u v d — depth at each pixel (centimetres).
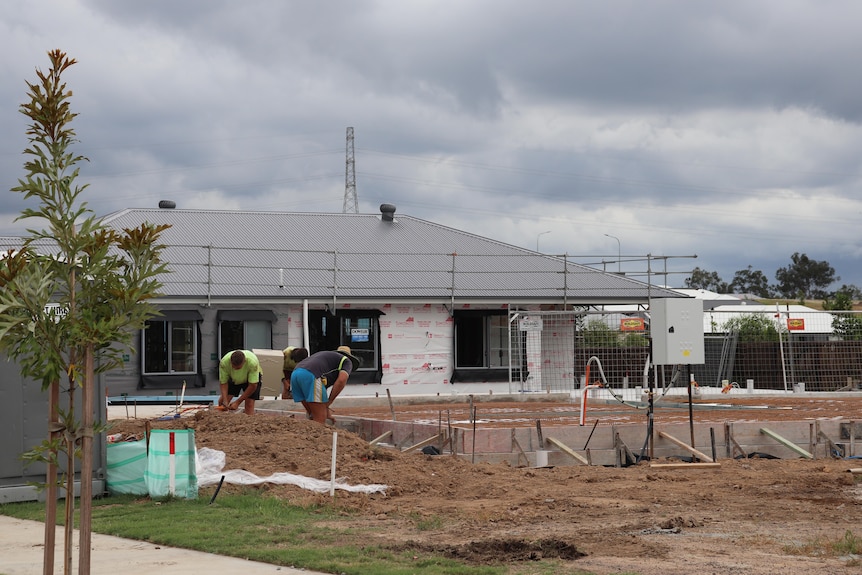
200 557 870
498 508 1159
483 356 3453
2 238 2627
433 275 3534
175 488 1193
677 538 975
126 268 611
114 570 812
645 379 2947
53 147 590
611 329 3294
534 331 3250
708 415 2250
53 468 600
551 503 1194
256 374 1884
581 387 3059
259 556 858
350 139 7656
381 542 927
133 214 3678
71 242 586
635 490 1325
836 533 1009
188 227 3625
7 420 1211
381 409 2595
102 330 571
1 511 1157
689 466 1576
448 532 996
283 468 1323
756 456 1775
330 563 823
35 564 851
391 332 3331
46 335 572
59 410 591
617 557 872
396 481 1312
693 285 10738
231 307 3134
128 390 2997
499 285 3522
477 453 1638
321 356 1758
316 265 3481
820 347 3259
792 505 1202
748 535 996
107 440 1366
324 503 1156
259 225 3753
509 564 836
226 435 1473
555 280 3619
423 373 3356
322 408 1750
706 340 3444
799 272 11619
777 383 3281
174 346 3081
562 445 1662
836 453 1839
